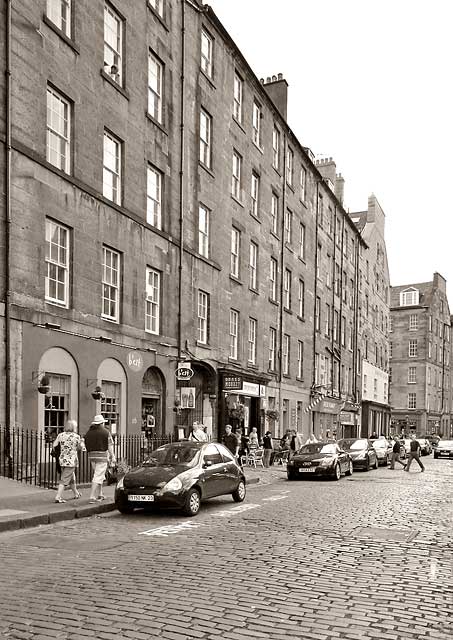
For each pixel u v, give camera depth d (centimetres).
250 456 2414
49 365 1420
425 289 8088
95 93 1639
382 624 521
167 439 1884
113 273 1728
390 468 2680
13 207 1323
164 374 1973
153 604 559
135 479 1148
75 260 1527
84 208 1570
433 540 915
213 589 612
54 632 486
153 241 1930
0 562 729
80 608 546
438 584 658
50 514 1029
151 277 1948
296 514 1167
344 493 1559
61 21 1544
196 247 2231
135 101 1842
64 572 679
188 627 500
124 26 1803
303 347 3519
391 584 652
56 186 1462
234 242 2634
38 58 1418
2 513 1001
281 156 3200
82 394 1532
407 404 7681
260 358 2833
